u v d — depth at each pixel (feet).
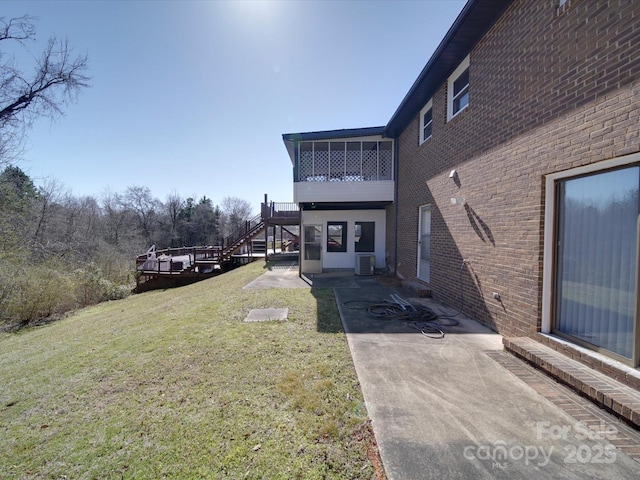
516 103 13.58
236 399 9.30
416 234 27.89
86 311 36.83
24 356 16.44
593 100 9.66
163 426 8.14
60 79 41.93
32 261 40.29
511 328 13.87
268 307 21.13
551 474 5.92
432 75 21.40
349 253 41.29
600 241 9.97
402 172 32.60
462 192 18.61
